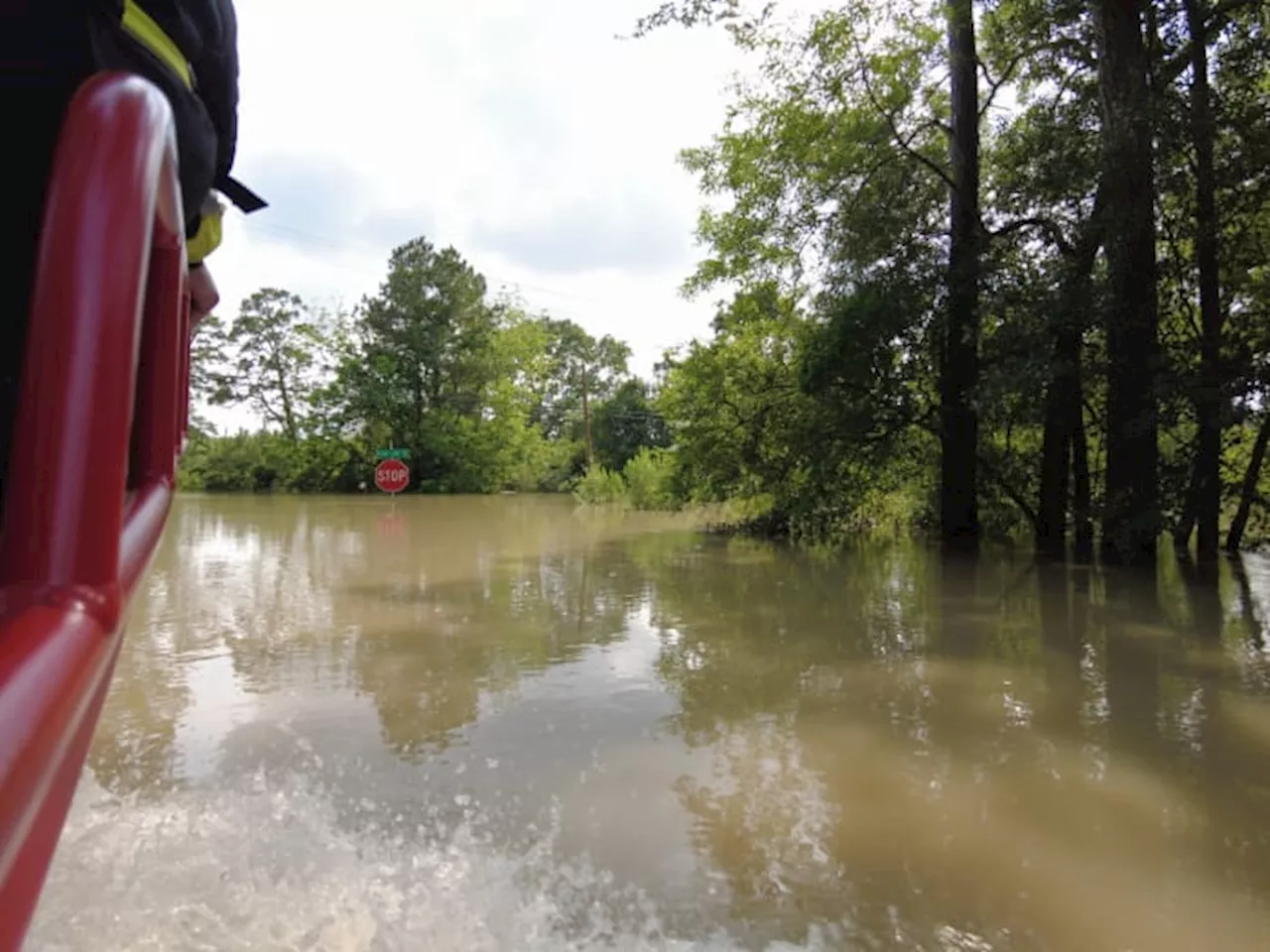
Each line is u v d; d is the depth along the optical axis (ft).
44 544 2.67
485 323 139.03
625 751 13.30
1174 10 36.45
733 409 52.80
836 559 38.75
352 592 28.22
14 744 2.05
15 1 3.76
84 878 9.02
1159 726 14.53
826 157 46.70
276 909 8.47
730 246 52.75
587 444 183.11
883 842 10.27
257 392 161.79
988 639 21.36
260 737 13.85
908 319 41.86
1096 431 45.57
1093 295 34.71
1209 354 34.27
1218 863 9.81
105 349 2.83
